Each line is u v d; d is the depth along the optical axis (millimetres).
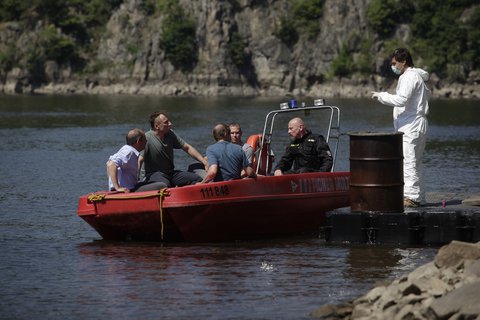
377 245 44656
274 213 47969
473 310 27703
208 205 46031
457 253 32656
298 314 32594
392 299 30297
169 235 47500
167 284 37344
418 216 44562
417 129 46125
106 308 33906
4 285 37531
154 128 48781
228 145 47812
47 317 32969
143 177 52969
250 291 35969
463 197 50594
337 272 39062
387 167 44500
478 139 120750
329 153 50750
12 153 100688
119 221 46906
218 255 43375
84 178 76562
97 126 151750
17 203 61938
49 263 41938
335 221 45344
